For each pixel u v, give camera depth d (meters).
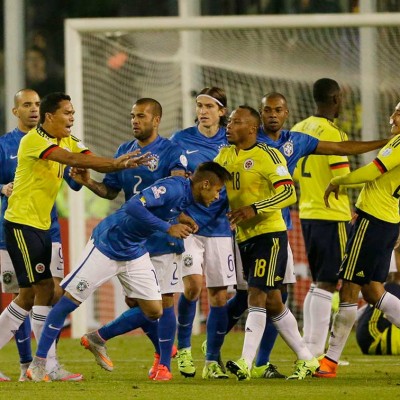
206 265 31.69
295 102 49.38
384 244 30.14
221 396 25.64
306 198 35.22
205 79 49.62
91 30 47.31
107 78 48.88
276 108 31.48
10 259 31.81
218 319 31.33
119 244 28.78
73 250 47.28
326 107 34.59
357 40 48.75
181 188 28.47
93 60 48.62
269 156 29.25
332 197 34.56
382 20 46.00
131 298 29.73
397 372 32.50
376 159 29.70
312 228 34.97
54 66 77.56
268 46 49.38
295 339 30.12
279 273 29.44
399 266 39.88
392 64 48.53
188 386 28.09
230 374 32.16
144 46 49.16
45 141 29.19
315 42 49.09
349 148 32.25
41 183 29.64
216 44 49.50
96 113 48.72
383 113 48.56
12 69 60.09
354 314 30.62
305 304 35.66
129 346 44.22
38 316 30.39
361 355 39.47
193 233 30.84
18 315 30.39
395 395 25.80
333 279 34.88
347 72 48.91
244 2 63.97
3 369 35.03
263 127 31.88
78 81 47.34
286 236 29.70
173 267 30.88
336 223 34.66
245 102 49.59
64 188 56.81
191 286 31.81
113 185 31.84
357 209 30.42
